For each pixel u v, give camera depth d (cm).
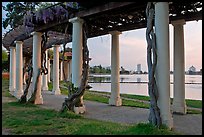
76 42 696
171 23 762
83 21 707
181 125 540
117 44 909
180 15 727
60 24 781
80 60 696
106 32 907
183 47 753
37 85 891
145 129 440
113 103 890
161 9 497
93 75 5319
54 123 520
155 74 493
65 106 658
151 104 487
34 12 820
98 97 1202
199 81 3231
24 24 863
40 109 739
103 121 574
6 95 1180
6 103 882
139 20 799
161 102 486
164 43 492
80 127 475
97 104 922
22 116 607
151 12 506
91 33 898
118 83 908
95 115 670
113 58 912
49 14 768
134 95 1393
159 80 490
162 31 494
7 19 1132
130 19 796
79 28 700
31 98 884
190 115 693
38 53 895
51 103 927
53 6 753
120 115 675
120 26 858
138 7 599
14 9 1091
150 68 492
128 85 2545
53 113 655
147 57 499
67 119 575
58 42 1319
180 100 734
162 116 483
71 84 687
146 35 505
